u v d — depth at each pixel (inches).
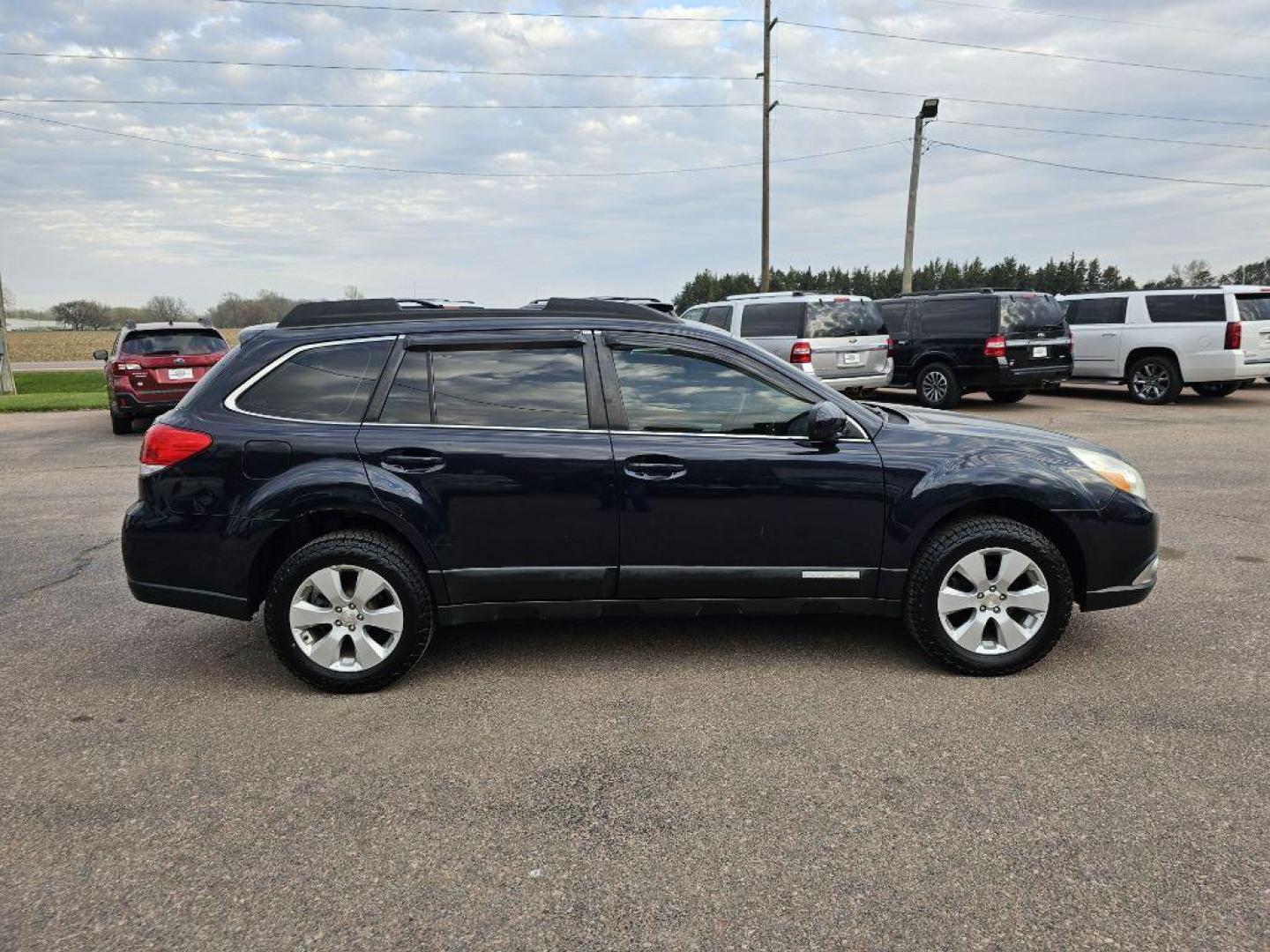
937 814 110.6
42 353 2112.5
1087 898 94.0
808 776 120.7
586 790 118.1
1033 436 162.9
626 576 151.6
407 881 99.0
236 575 147.8
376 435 148.3
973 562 150.6
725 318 542.6
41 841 107.7
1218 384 592.1
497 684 153.3
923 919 91.4
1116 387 682.8
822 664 160.1
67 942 89.4
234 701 148.2
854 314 509.4
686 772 122.3
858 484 151.2
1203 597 193.6
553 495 148.8
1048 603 150.4
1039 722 135.3
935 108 957.2
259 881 99.4
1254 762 122.1
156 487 148.6
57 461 407.8
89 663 165.5
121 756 129.0
